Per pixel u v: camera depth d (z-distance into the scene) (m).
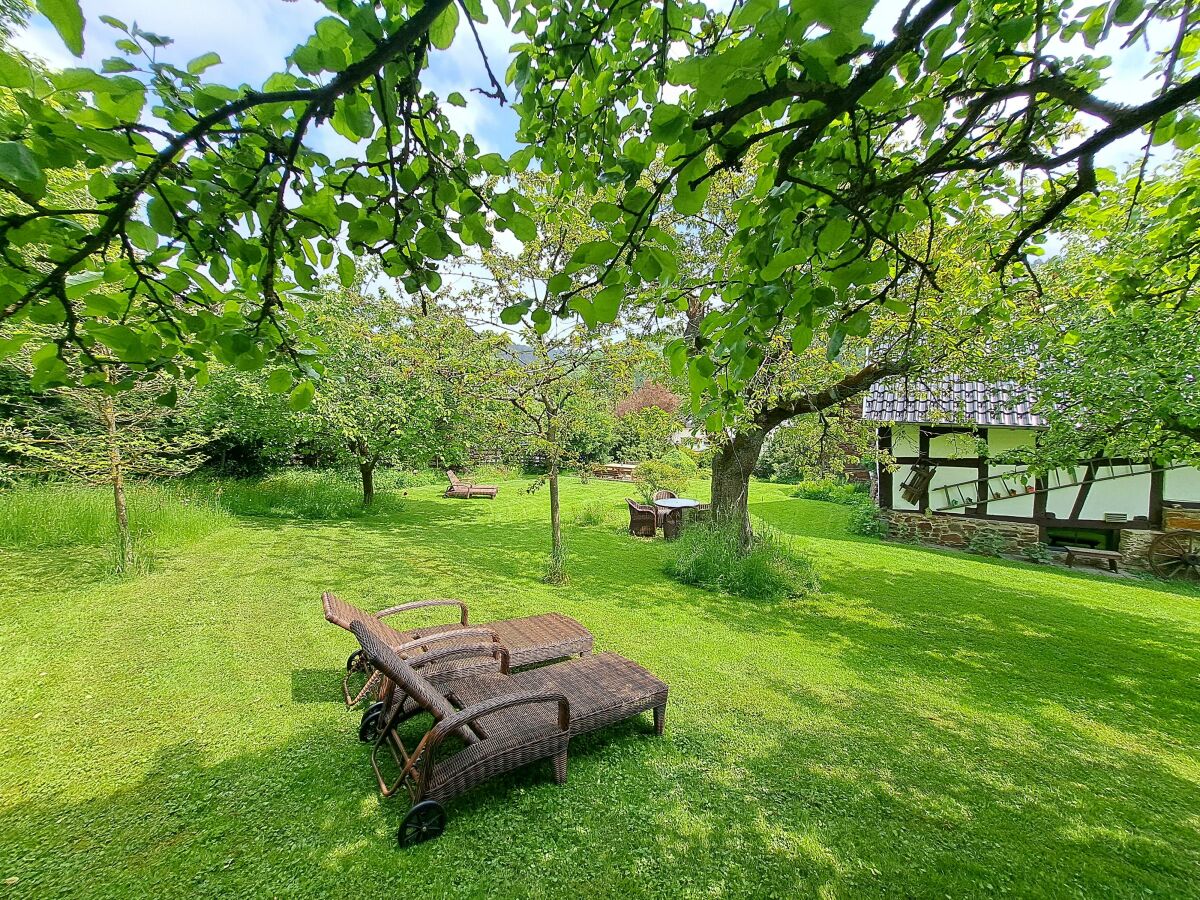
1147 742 3.31
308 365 1.52
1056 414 5.08
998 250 2.96
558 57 1.57
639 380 6.69
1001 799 2.74
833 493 15.58
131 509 7.04
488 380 5.67
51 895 1.98
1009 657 4.62
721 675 4.07
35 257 1.35
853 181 1.38
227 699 3.35
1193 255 2.80
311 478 12.18
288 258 1.45
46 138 0.88
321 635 4.36
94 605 4.82
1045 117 1.83
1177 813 2.67
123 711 3.18
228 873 2.11
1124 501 8.55
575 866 2.21
